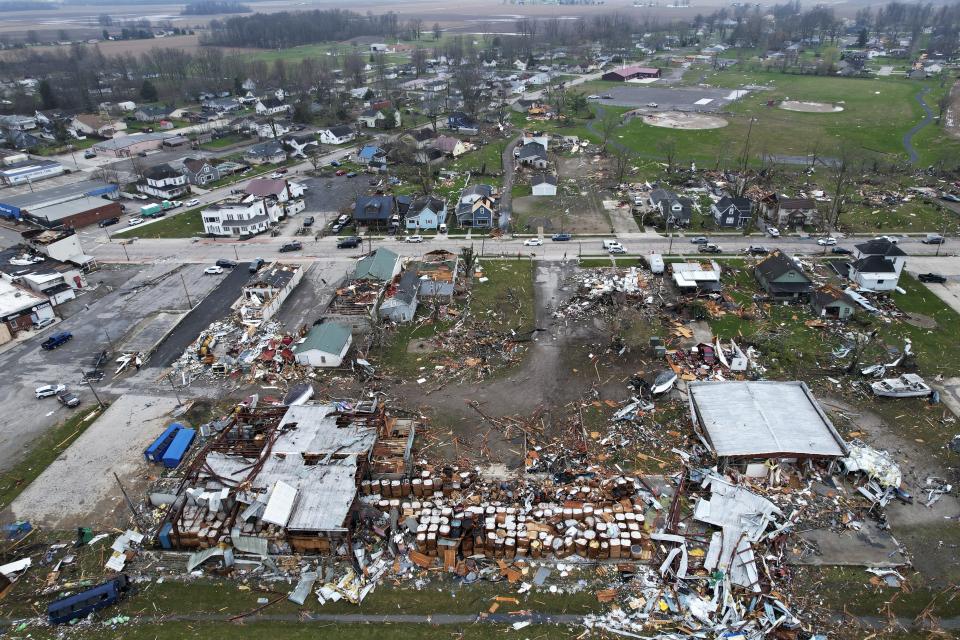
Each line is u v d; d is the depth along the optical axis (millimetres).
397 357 55594
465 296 65875
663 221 84812
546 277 70250
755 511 37469
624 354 55219
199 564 35781
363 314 59344
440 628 32219
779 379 50938
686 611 32469
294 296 67125
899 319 59938
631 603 33125
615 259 74188
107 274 74125
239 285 70312
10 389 52188
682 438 44750
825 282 67188
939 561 35188
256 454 41250
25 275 67875
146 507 39875
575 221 86875
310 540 36125
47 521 39062
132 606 33688
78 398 50875
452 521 37312
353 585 34500
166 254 79625
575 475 41406
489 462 43000
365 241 81875
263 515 36031
